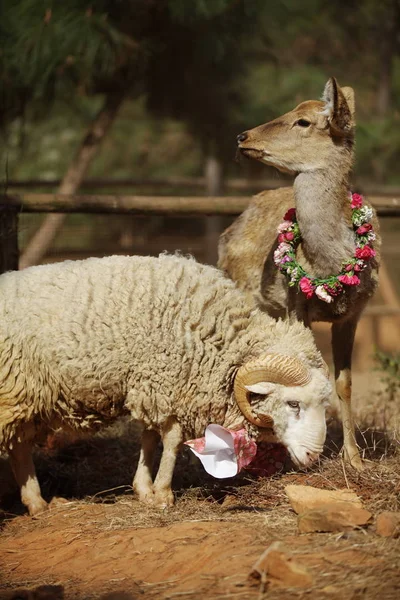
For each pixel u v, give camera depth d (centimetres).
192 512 646
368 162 2262
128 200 912
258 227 820
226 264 843
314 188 721
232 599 471
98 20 1319
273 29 1711
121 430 883
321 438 627
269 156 731
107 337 650
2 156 1816
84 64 1382
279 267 744
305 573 476
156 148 2517
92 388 657
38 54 1330
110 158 2484
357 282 710
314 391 624
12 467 698
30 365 657
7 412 662
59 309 660
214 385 653
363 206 725
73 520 654
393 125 2202
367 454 762
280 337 659
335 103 710
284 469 722
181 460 785
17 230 879
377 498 615
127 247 1595
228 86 1575
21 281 677
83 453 828
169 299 655
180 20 1361
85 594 513
